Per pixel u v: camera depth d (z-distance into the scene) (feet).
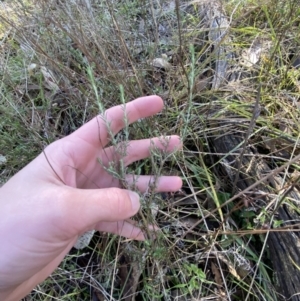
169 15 1.29
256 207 0.96
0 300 0.81
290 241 0.88
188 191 1.07
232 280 0.95
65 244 0.76
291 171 1.00
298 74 1.13
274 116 1.08
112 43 1.17
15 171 1.11
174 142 0.91
